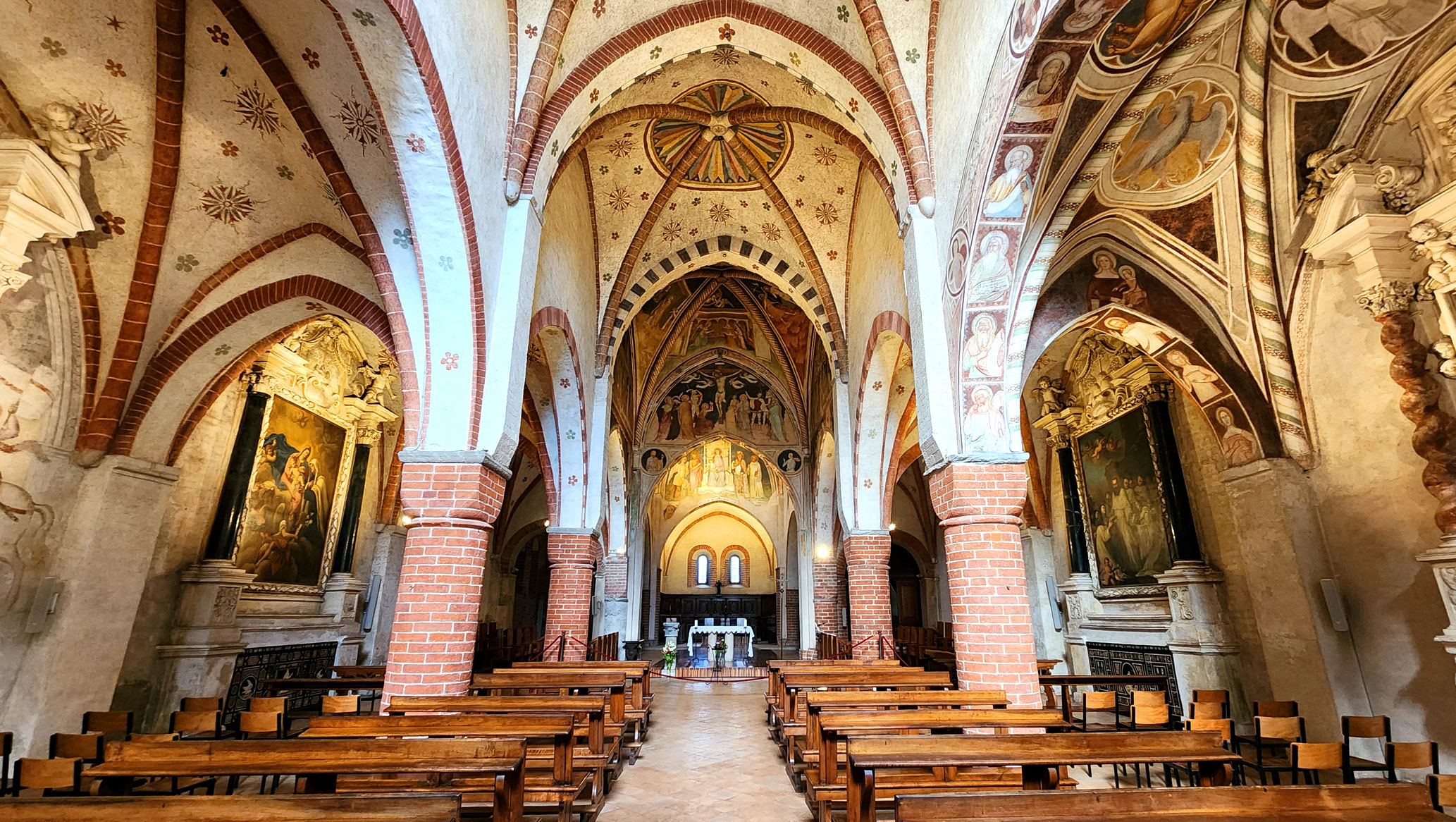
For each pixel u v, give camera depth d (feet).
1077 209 21.07
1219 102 20.88
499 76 21.94
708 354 65.36
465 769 12.41
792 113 30.45
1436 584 21.02
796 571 90.22
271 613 34.94
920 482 76.48
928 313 22.76
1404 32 18.07
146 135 20.93
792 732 21.25
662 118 33.50
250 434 32.65
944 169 22.44
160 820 9.63
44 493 22.47
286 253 25.34
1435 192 19.76
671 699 40.45
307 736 15.14
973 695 18.84
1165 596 33.27
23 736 21.12
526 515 74.23
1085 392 39.01
